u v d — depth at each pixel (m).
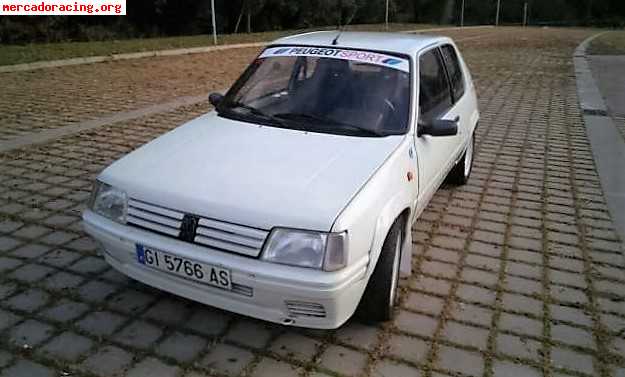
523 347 3.05
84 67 12.66
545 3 53.59
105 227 2.89
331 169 2.94
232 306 2.71
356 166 2.99
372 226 2.74
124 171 3.02
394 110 3.57
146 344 2.96
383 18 43.84
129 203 2.85
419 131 3.60
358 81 3.70
